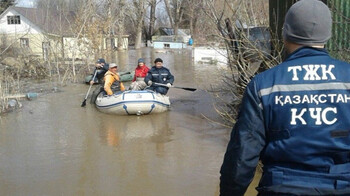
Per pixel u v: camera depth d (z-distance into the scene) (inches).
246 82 265.3
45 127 324.2
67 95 488.1
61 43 721.6
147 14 1936.5
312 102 70.4
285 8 265.7
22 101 446.3
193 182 200.5
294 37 75.2
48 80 626.8
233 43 276.1
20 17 1192.8
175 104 413.7
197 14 356.5
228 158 74.2
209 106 390.3
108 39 912.9
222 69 485.7
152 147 263.7
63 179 207.6
